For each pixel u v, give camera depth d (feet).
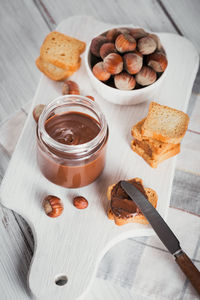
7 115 2.13
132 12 2.35
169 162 1.86
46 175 1.79
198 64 2.10
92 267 1.68
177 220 1.90
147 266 1.82
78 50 1.96
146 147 1.83
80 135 1.71
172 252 1.68
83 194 1.80
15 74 2.23
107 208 1.78
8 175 1.82
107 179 1.83
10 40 2.29
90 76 1.88
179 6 2.35
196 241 1.87
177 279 1.79
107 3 2.37
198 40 2.29
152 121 1.81
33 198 1.79
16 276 1.80
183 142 2.05
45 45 1.97
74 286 1.65
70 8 2.37
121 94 1.85
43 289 1.64
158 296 1.77
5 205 1.78
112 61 1.78
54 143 1.61
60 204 1.75
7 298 1.77
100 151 1.70
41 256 1.69
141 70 1.81
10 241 1.86
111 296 1.78
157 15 2.34
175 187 1.97
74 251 1.70
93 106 1.68
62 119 1.73
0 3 2.36
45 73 1.99
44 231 1.73
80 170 1.70
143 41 1.80
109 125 1.93
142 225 1.75
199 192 1.96
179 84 2.01
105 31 1.91
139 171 1.84
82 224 1.74
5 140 2.06
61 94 1.99
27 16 2.34
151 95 1.93
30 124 1.91
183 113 1.83
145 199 1.71
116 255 1.84
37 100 1.97
